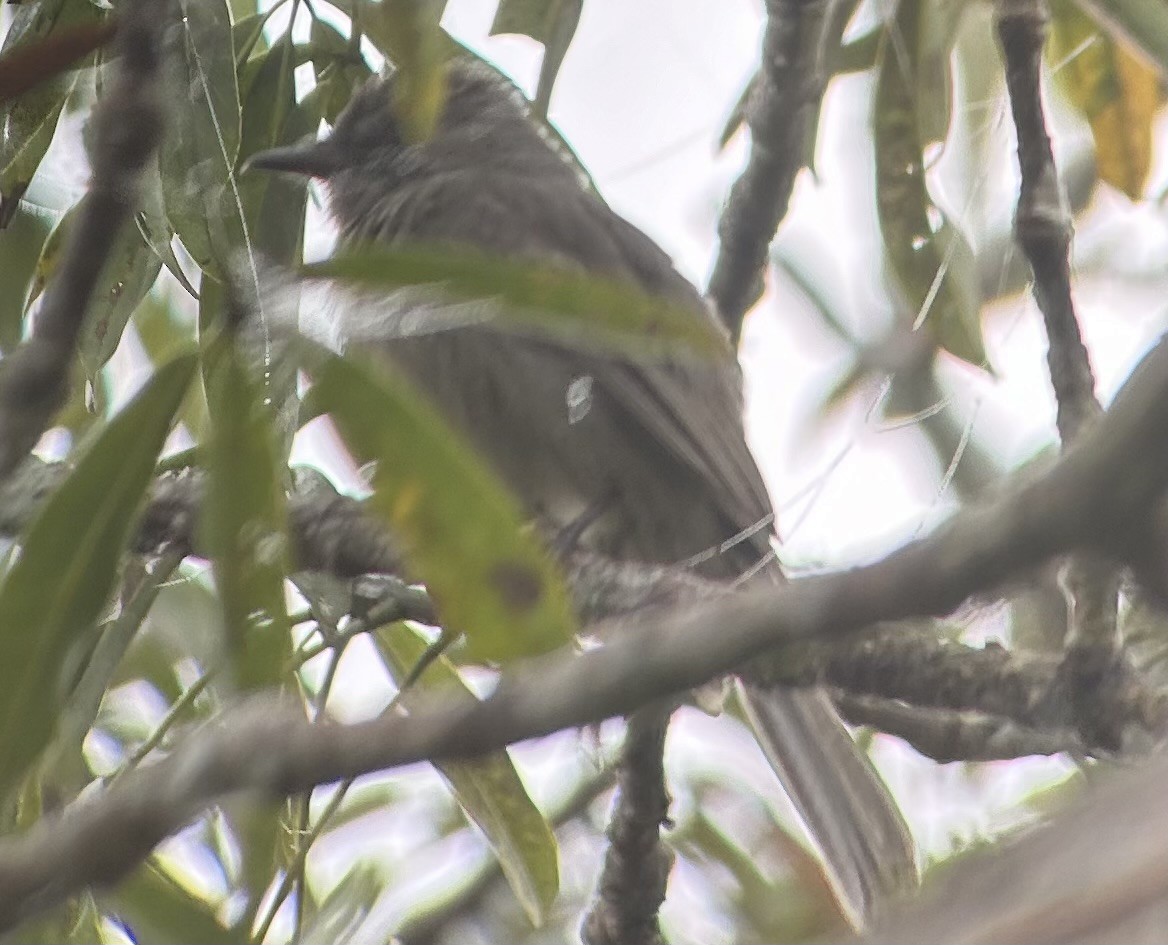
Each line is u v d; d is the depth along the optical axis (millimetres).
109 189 4281
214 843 7238
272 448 4516
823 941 2584
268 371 4590
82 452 5473
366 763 3664
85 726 5930
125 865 3574
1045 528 3000
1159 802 1998
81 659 5059
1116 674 5797
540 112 7781
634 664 3578
